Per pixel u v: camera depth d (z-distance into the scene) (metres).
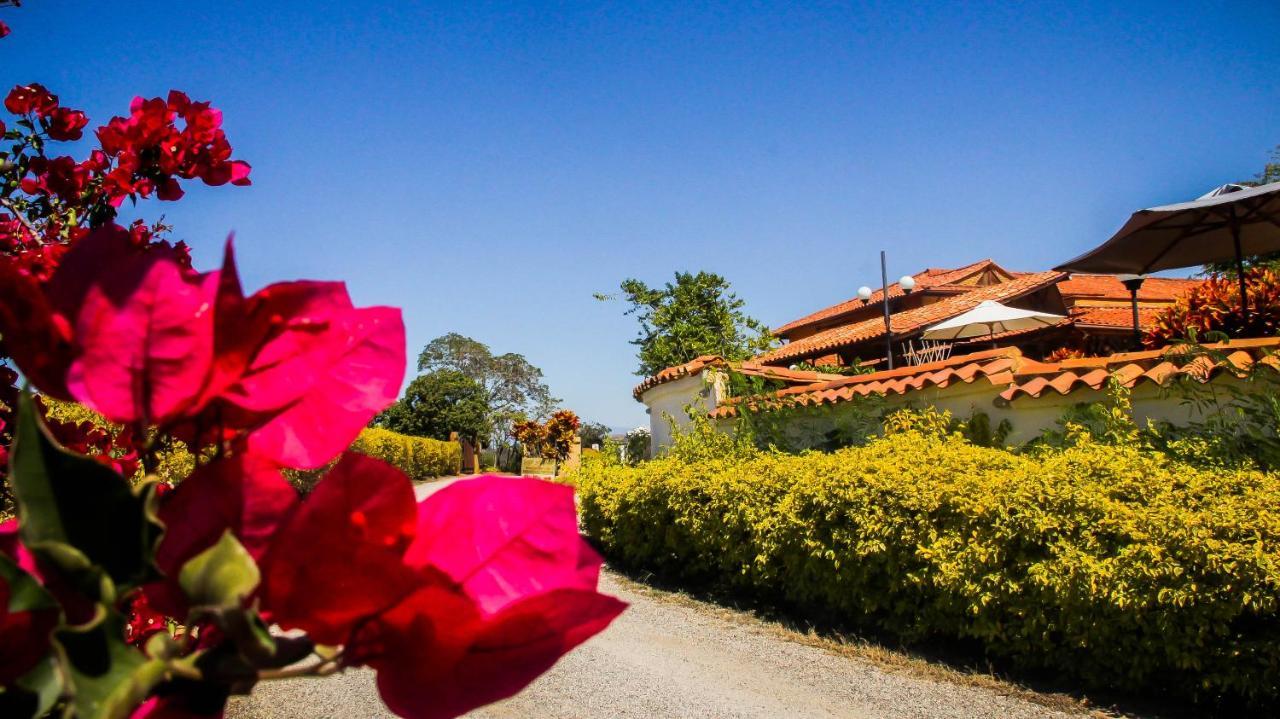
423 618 0.44
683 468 8.75
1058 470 5.16
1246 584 4.08
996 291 19.55
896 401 8.12
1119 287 30.28
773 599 7.59
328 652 0.44
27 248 1.80
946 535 5.53
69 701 0.40
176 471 3.92
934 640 6.07
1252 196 7.68
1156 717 4.41
